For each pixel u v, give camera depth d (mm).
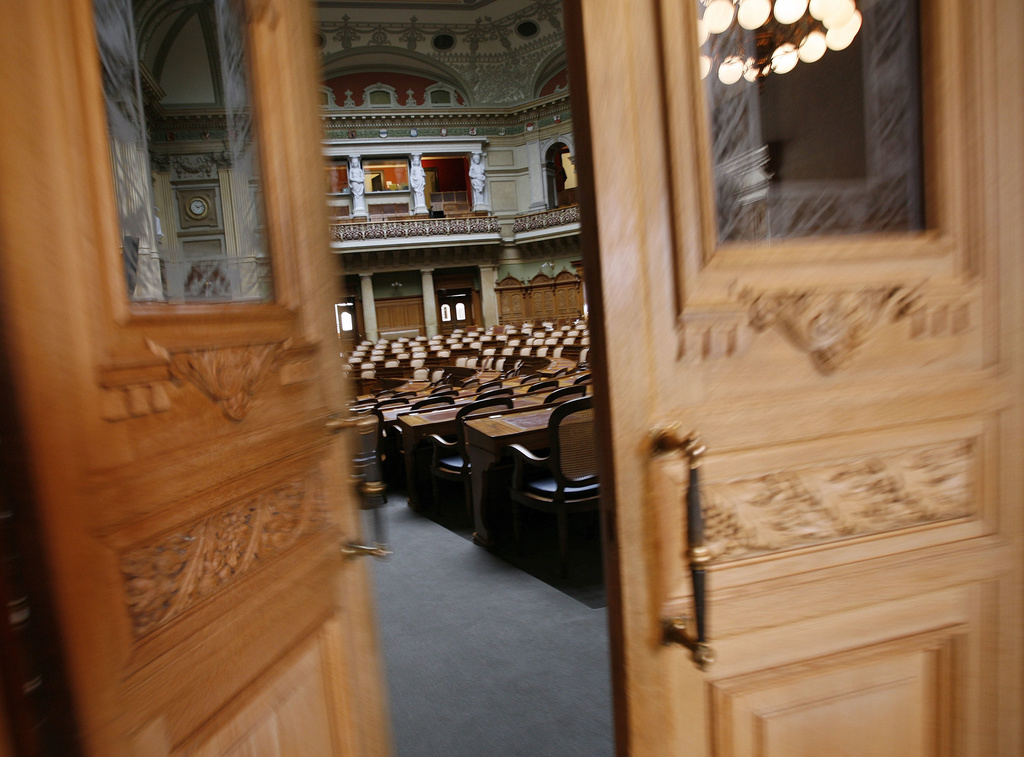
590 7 857
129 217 884
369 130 20812
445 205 22453
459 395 5754
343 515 1212
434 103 21453
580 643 2291
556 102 21078
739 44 1011
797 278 962
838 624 1021
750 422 956
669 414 927
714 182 995
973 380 1041
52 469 612
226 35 1018
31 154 614
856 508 1011
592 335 925
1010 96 1010
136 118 922
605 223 877
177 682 769
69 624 620
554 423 2762
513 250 22344
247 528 929
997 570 1078
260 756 923
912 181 1062
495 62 21188
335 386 1217
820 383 980
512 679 2082
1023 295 1045
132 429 716
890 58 1056
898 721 1072
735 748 1003
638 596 937
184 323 814
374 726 1278
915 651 1065
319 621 1103
